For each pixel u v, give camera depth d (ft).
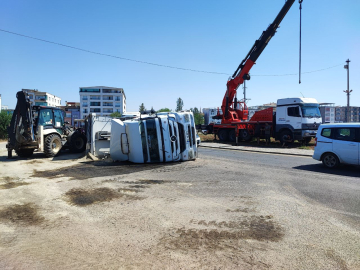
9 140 45.88
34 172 31.17
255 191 21.57
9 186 24.14
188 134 37.68
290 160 39.29
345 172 29.68
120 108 370.94
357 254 11.55
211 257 11.31
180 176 27.45
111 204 18.45
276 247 12.17
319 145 33.09
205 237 13.21
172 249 12.02
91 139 42.70
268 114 65.41
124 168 32.30
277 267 10.54
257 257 11.29
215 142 74.23
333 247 12.16
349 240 12.86
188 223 15.02
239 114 76.38
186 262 10.92
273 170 30.76
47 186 23.88
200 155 45.37
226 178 26.43
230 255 11.48
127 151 35.96
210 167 32.60
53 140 45.16
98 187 23.16
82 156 45.52
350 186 23.20
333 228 14.25
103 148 43.14
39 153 52.13
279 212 16.69
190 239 13.00
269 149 54.85
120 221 15.37
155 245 12.43
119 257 11.38
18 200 19.76
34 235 13.67
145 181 25.30
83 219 15.75
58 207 17.99
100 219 15.71
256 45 65.57
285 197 19.88
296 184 23.91
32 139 43.04
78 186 23.63
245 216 16.05
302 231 13.88
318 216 15.99
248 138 69.41
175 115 36.99
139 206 17.98
